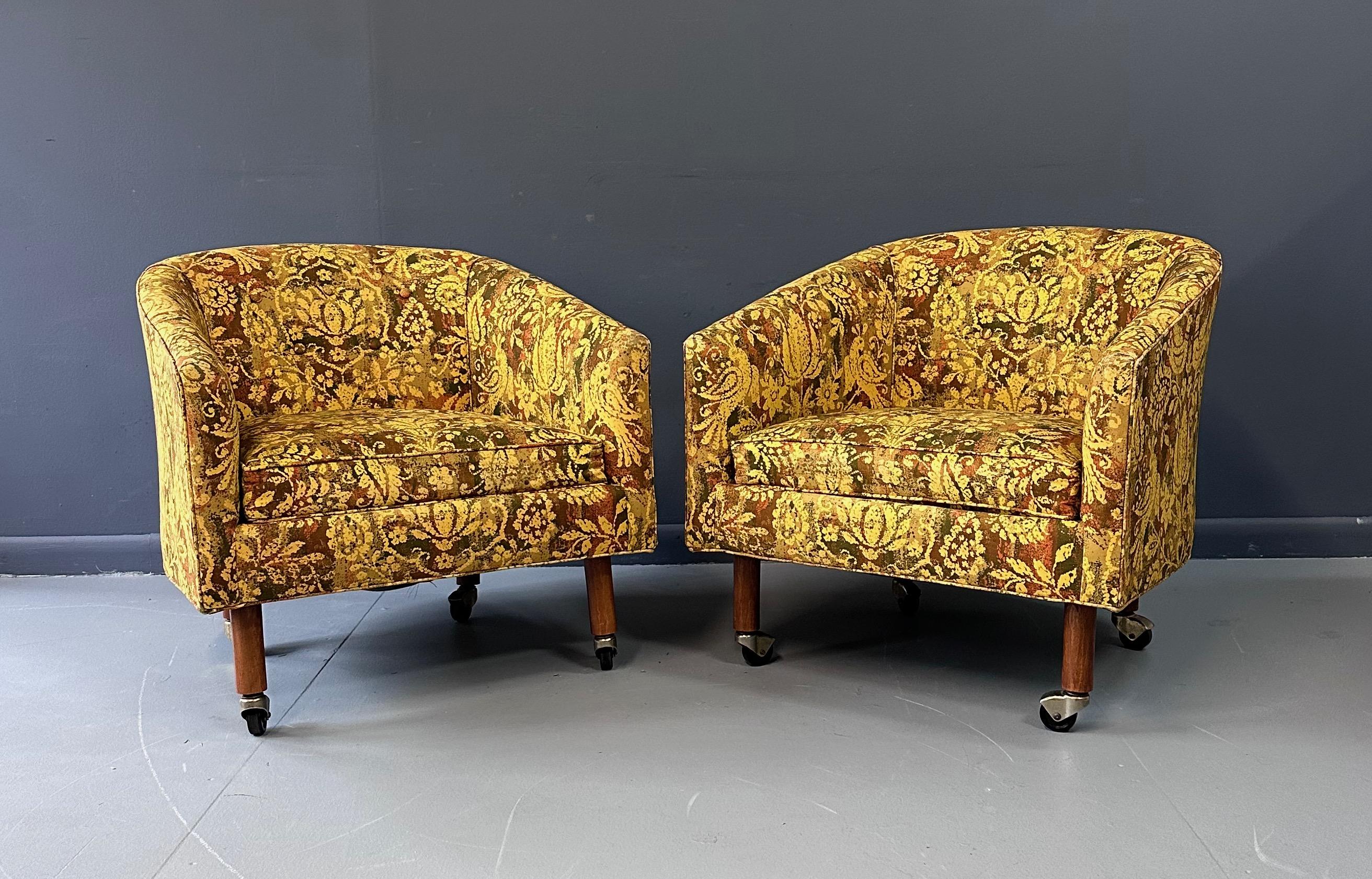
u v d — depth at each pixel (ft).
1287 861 5.01
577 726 6.57
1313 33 9.19
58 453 9.69
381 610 8.81
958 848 5.16
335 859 5.16
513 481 6.90
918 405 8.22
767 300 7.57
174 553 6.74
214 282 7.80
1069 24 9.28
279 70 9.38
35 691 7.20
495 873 5.01
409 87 9.43
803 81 9.44
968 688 7.08
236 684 6.47
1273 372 9.53
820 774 5.91
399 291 8.34
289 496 6.39
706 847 5.21
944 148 9.48
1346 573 9.23
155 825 5.48
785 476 6.98
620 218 9.61
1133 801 5.57
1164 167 9.38
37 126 9.36
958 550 6.46
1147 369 6.06
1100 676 7.22
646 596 9.10
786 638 8.07
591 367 7.16
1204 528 9.66
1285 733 6.33
